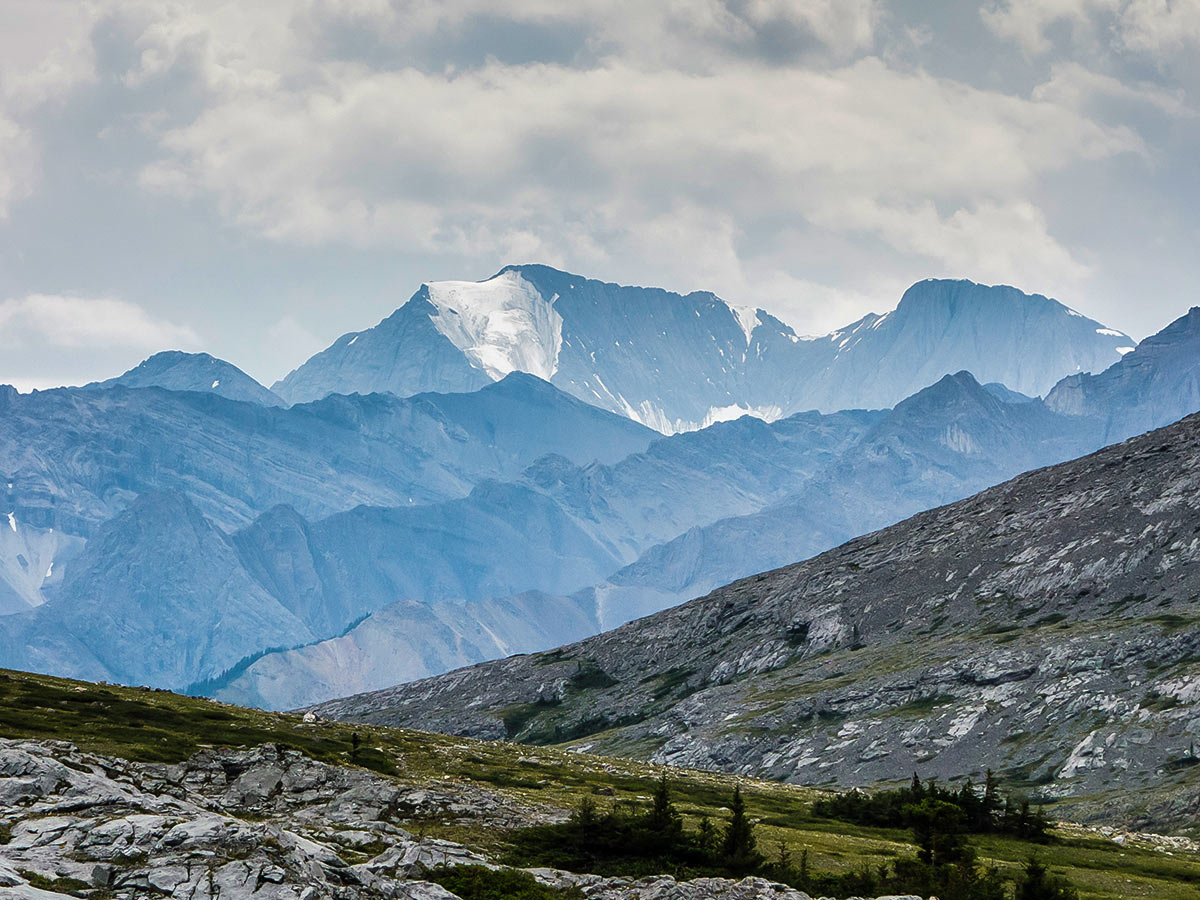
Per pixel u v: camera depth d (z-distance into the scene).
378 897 134.62
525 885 151.88
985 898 167.50
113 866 129.12
